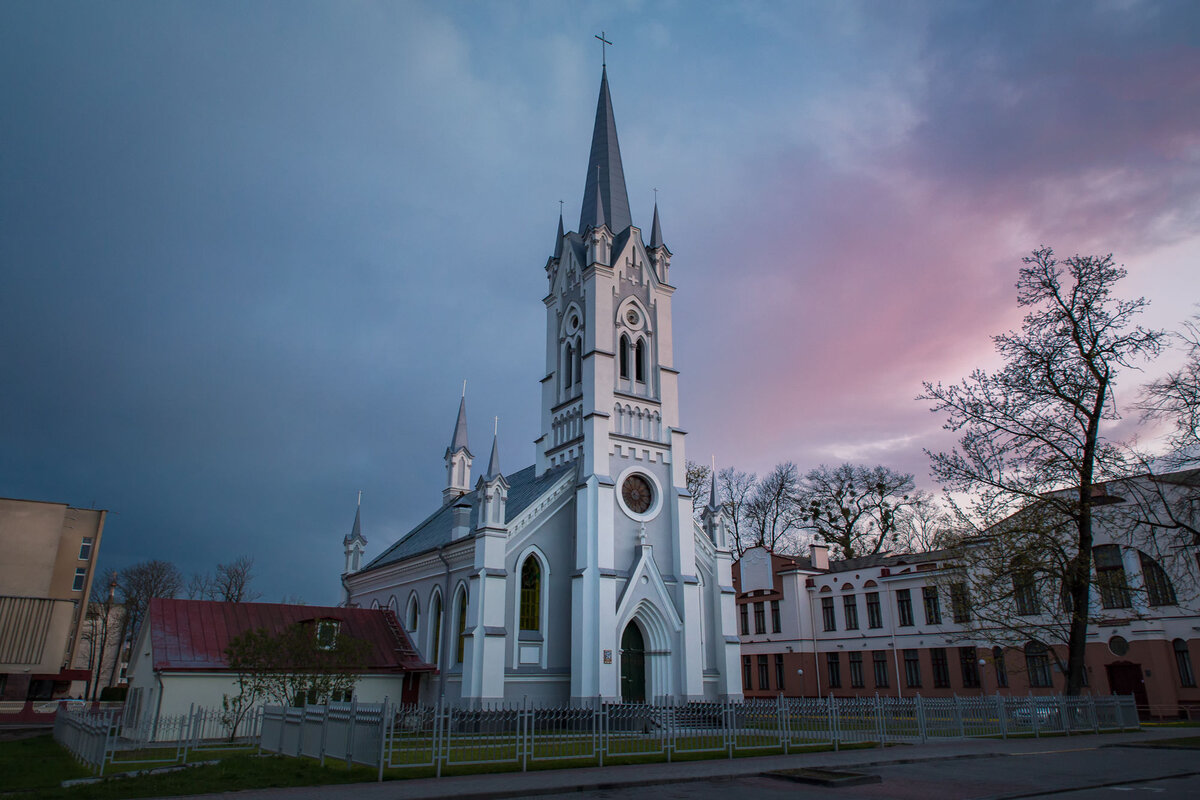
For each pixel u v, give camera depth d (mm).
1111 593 43656
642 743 26391
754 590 69875
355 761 21188
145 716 39344
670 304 50125
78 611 72250
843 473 81000
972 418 39938
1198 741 28641
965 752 25062
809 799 16609
